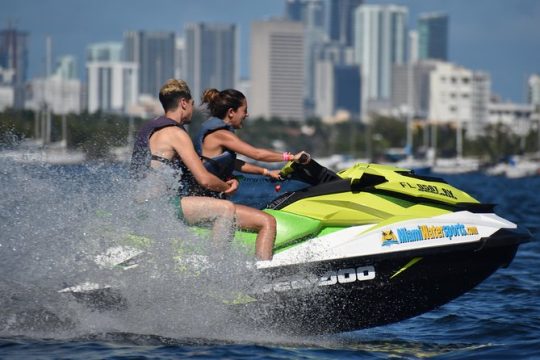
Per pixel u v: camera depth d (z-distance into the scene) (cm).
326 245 2608
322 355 2495
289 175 2777
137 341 2550
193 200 2617
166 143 2634
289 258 2592
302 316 2641
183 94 2697
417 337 2862
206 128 2698
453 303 3416
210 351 2461
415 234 2623
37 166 2834
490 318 3084
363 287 2620
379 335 2889
